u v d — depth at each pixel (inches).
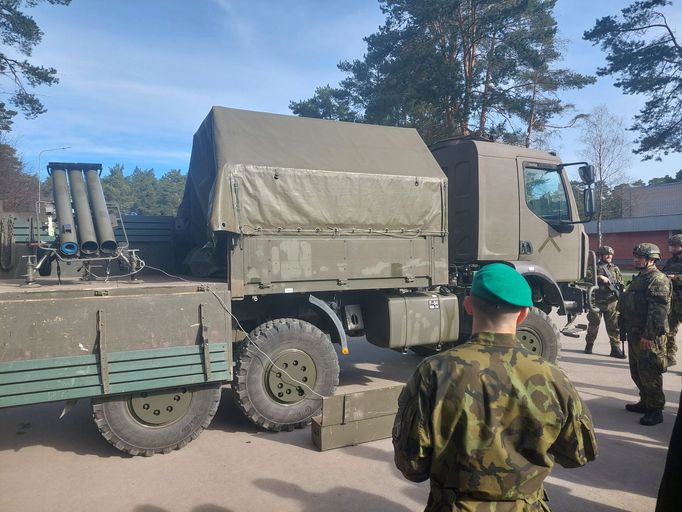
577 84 933.2
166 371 148.2
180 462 150.8
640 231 1758.1
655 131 1044.5
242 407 170.6
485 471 60.4
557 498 132.6
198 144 221.0
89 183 183.3
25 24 719.1
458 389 62.2
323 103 1169.4
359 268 193.2
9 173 1146.0
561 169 256.7
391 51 884.0
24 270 193.9
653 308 183.6
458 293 239.3
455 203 243.9
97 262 200.4
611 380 250.7
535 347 235.1
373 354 306.8
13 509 123.1
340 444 162.7
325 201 187.5
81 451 159.0
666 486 90.5
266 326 174.7
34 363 132.3
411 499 129.9
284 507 124.9
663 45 976.9
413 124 879.1
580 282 268.2
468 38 814.5
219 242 191.0
